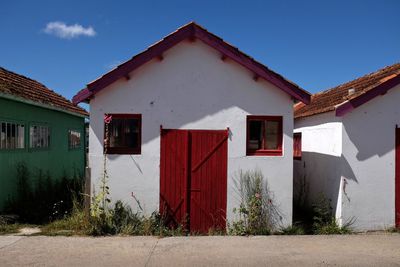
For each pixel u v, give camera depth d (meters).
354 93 8.87
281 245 7.32
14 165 10.35
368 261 6.42
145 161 8.55
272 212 8.59
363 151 8.55
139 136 8.62
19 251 6.77
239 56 8.44
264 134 8.80
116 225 8.16
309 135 10.63
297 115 11.49
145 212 8.54
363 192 8.54
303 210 10.91
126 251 6.82
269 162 8.64
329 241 7.62
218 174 8.65
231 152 8.63
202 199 8.62
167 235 7.99
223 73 8.62
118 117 8.58
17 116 10.60
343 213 8.52
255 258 6.53
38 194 10.69
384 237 7.96
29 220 9.12
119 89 8.53
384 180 8.58
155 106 8.56
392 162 8.61
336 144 8.80
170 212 8.56
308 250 7.01
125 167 8.53
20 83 12.06
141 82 8.55
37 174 11.81
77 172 16.19
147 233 7.99
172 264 6.18
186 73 8.59
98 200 8.16
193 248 7.06
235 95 8.63
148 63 8.55
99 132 8.49
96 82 8.27
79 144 16.77
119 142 8.67
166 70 8.58
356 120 8.55
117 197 8.51
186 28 8.38
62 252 6.73
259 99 8.65
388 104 8.59
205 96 8.62
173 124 8.59
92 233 7.84
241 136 8.62
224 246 7.21
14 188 10.34
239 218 8.61
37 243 7.24
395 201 8.59
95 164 8.48
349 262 6.37
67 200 10.68
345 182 8.52
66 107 13.94
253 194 8.56
